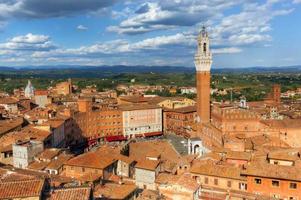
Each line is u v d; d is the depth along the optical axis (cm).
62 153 13350
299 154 12512
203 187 10269
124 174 12625
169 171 12688
